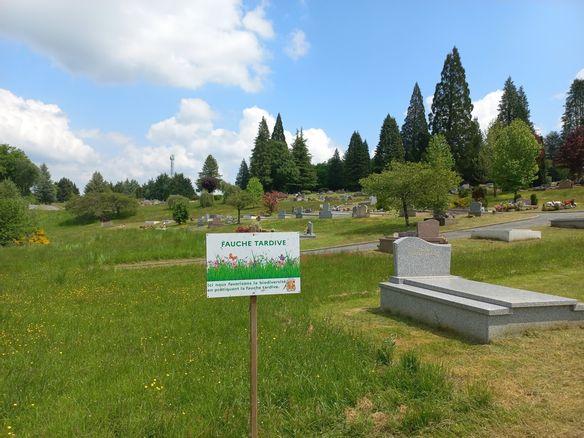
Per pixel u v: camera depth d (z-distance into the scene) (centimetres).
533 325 717
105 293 1298
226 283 415
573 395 483
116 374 592
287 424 437
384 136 10150
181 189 13950
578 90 9875
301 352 643
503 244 2169
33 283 1522
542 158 8031
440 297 813
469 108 8081
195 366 609
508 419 433
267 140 11762
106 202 7519
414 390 497
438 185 3238
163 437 417
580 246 1762
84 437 412
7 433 430
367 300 1129
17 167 9981
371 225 3712
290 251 434
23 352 699
